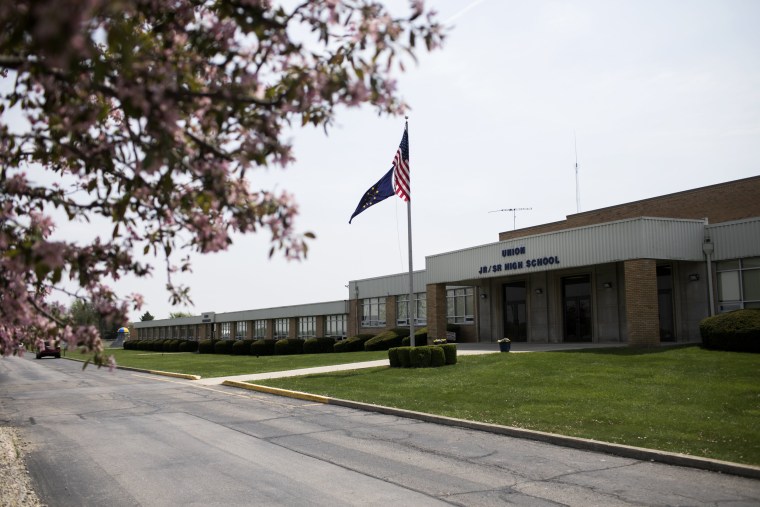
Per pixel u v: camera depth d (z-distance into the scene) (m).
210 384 22.23
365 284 49.66
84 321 4.38
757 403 12.24
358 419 13.20
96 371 33.31
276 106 3.79
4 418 14.21
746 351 19.98
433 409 13.59
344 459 9.22
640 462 8.77
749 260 24.12
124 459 9.50
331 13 3.85
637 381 15.66
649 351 21.56
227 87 3.81
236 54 3.97
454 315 40.09
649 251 23.81
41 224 4.37
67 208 4.32
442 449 9.88
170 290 4.78
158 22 3.98
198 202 4.12
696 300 25.69
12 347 4.80
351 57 4.04
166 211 4.26
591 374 17.22
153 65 3.67
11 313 3.93
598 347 24.52
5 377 28.84
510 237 42.00
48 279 3.83
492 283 36.03
